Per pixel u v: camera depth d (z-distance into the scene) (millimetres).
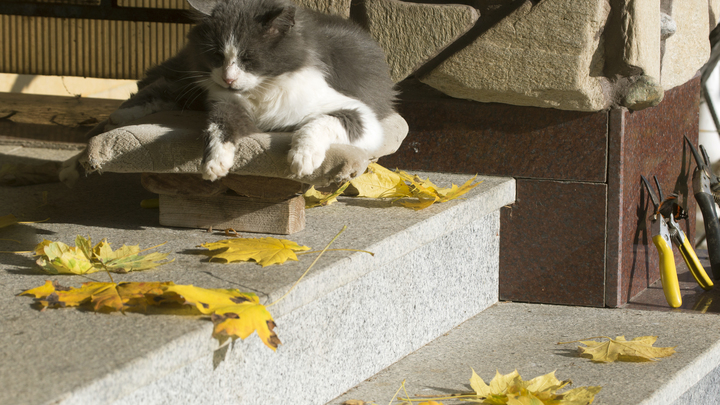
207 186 2670
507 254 3594
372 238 2613
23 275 2264
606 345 2816
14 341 1776
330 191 3172
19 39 4852
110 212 3035
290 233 2689
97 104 5234
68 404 1518
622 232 3412
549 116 3395
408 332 2893
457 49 3379
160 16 4648
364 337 2615
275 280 2193
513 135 3482
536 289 3570
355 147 2533
